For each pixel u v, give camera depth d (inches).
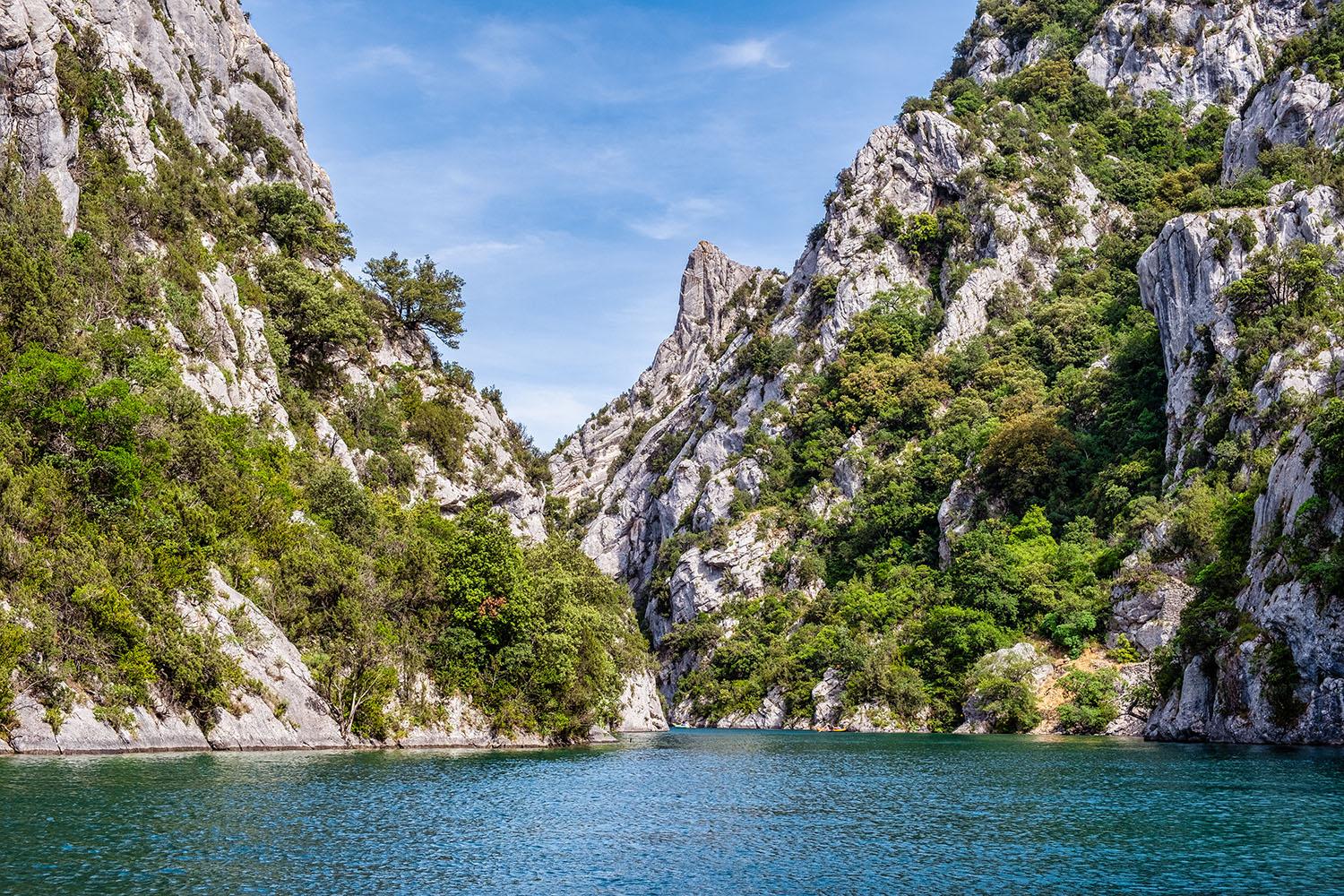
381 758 2364.7
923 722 4913.9
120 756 1993.1
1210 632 3166.8
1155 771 2249.0
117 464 2299.5
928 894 1159.0
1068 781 2135.8
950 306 7672.2
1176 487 4650.6
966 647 4859.7
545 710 3196.4
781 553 7057.1
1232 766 2298.2
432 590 3051.2
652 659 5772.6
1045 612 4798.2
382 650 2768.2
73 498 2235.5
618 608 5064.0
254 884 1123.9
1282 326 4537.4
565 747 3189.0
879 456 7170.3
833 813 1734.7
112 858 1192.2
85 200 3144.7
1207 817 1614.2
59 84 3272.6
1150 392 5689.0
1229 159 6702.8
